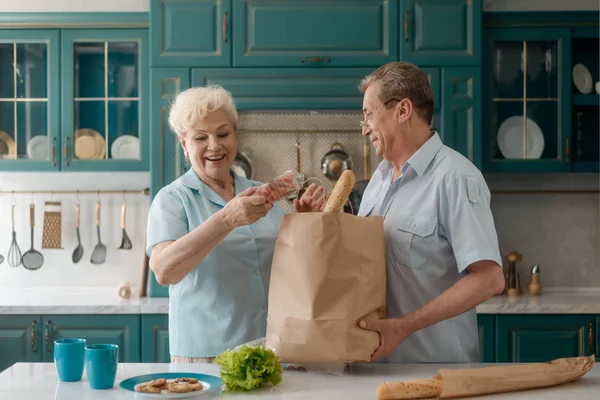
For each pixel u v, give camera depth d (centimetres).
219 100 215
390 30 364
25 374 179
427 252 193
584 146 385
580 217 407
